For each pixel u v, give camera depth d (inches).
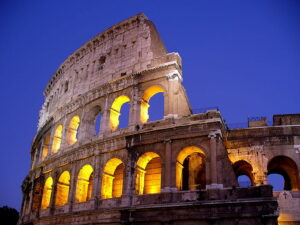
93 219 1888.5
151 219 1675.7
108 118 2209.6
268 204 1481.3
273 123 2128.4
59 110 2709.2
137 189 1860.2
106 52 2556.6
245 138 2028.8
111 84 2295.8
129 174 1871.3
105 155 2052.2
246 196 1546.5
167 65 2070.6
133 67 2284.7
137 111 2075.5
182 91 2097.7
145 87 2117.4
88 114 2393.0
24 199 2977.4
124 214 1763.0
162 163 1796.3
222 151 1689.2
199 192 1641.2
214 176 1627.7
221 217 1533.0
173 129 1831.9
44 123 3038.9
